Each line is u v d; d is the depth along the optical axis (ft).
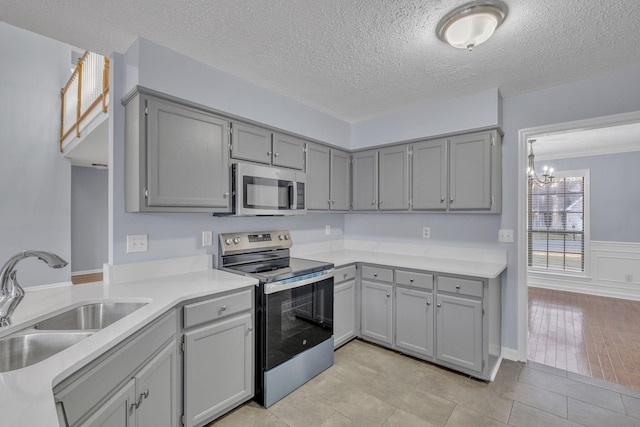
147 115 5.97
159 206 6.13
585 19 5.36
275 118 8.63
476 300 7.56
